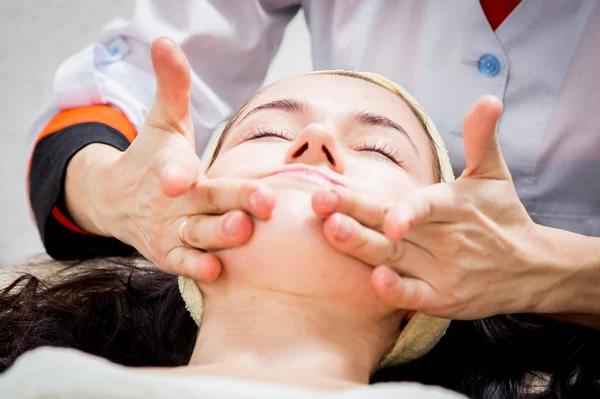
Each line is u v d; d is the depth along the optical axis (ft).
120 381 2.01
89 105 4.44
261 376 2.54
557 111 4.05
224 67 4.81
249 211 2.63
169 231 2.93
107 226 3.62
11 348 3.65
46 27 6.71
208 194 2.73
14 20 6.68
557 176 4.16
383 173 2.97
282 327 2.71
